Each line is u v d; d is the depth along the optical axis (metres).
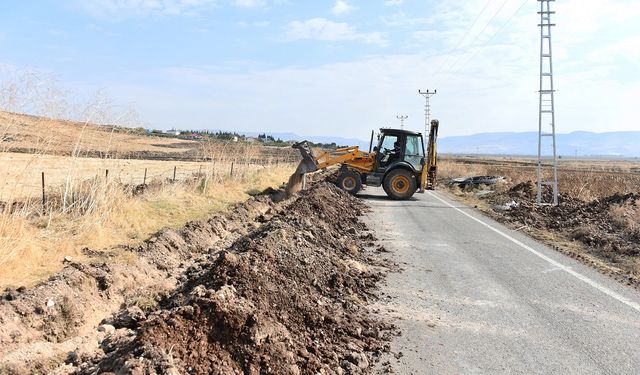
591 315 6.57
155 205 11.35
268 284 5.99
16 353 4.40
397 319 6.27
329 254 8.52
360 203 18.61
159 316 4.36
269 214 13.63
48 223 7.94
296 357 4.62
